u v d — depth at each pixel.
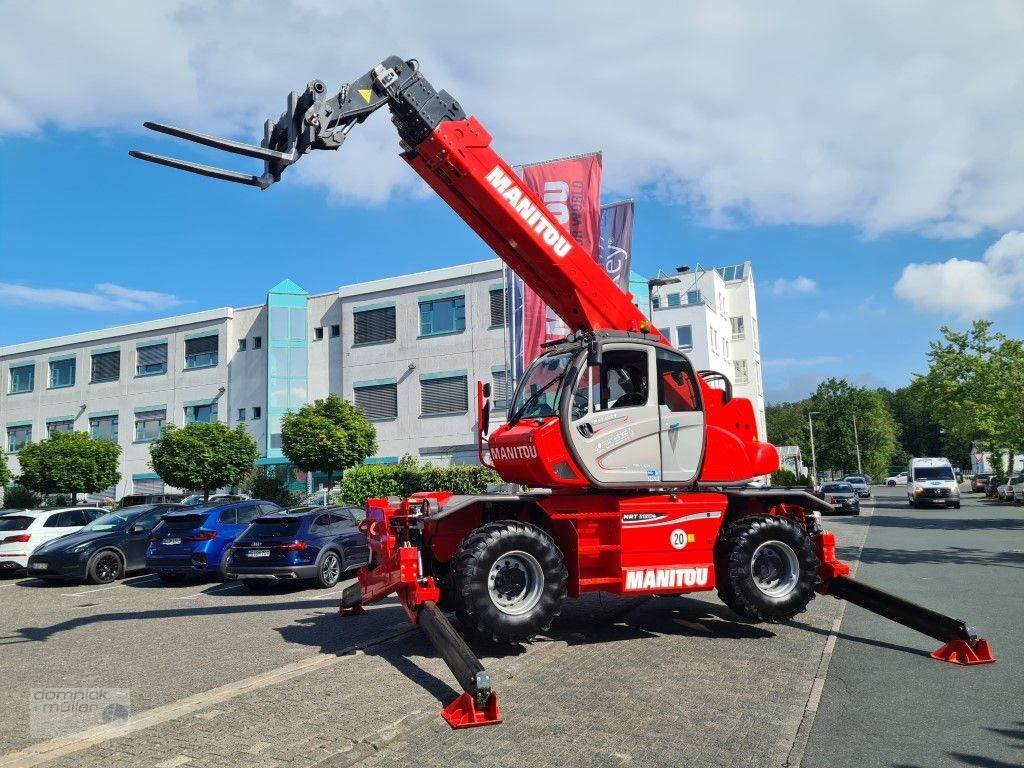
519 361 16.83
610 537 7.57
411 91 7.10
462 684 5.22
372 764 4.41
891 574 12.61
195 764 4.39
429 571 7.53
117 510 15.84
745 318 51.31
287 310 35.72
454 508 7.08
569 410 7.41
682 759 4.40
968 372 32.41
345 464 27.80
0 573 16.00
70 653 7.75
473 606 6.69
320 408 28.19
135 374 39.91
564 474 7.36
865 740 4.70
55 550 13.91
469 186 7.52
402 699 5.61
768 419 89.56
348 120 6.70
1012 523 24.44
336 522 13.21
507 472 8.09
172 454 26.92
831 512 8.50
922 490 35.19
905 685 5.92
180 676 6.67
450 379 32.44
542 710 5.34
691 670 6.40
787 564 8.04
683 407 8.05
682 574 7.69
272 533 12.30
